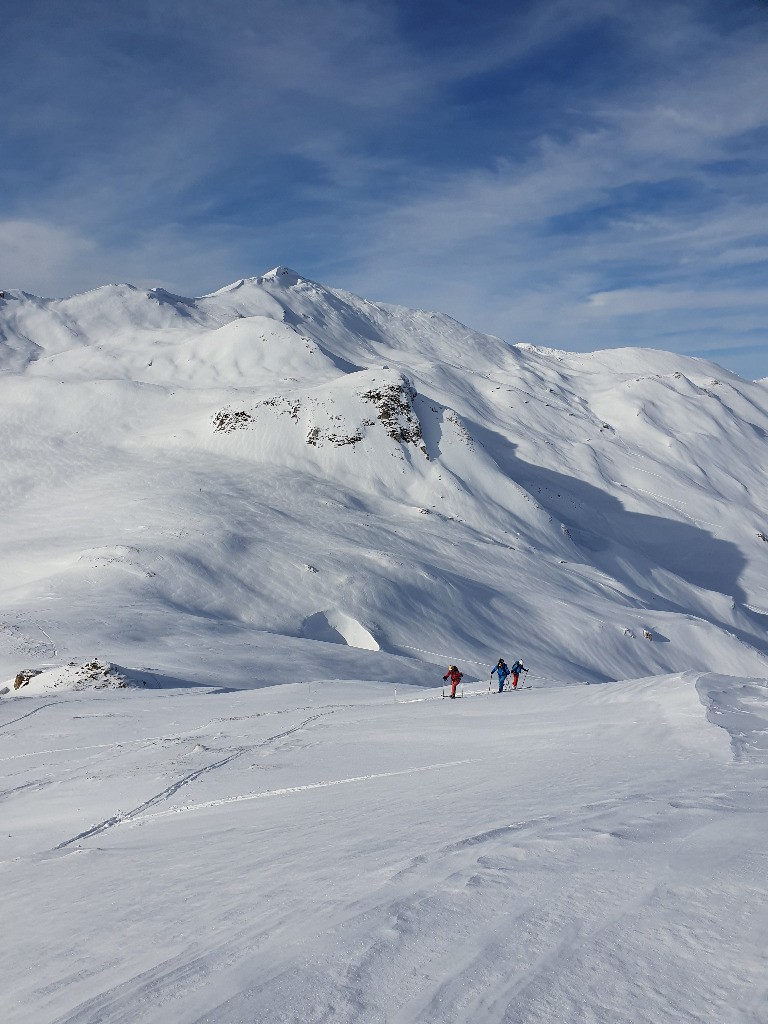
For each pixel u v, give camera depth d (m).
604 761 9.86
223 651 47.47
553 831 5.55
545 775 9.40
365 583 78.12
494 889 4.36
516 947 3.55
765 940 3.32
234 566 77.38
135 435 140.12
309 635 69.44
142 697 30.06
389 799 9.57
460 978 3.30
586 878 4.39
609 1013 2.87
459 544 108.88
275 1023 3.11
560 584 106.00
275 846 7.85
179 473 118.25
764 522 199.62
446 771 11.32
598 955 3.37
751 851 4.58
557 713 15.49
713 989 2.96
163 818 11.96
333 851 6.80
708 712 11.90
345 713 20.31
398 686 28.89
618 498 193.62
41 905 7.50
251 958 3.96
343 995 3.28
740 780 7.14
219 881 6.69
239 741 17.81
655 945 3.41
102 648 45.19
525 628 83.25
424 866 5.08
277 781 12.93
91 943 5.63
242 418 135.50
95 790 14.62
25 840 12.00
